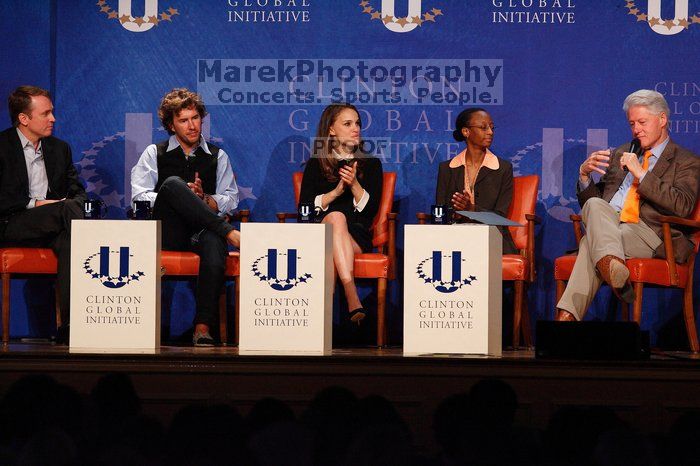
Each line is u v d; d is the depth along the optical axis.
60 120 13.95
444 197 13.29
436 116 13.95
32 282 13.87
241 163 14.02
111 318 9.59
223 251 11.20
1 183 12.39
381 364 8.52
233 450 6.05
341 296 13.91
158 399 8.51
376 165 12.96
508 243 12.72
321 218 12.41
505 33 13.88
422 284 9.34
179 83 14.02
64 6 13.98
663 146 12.31
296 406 8.52
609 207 11.18
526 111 13.87
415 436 8.48
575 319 11.09
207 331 11.01
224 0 14.02
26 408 6.63
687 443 6.34
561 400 8.48
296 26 13.99
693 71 13.78
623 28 13.82
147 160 12.99
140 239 9.57
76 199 11.73
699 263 13.64
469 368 8.52
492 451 6.46
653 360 8.66
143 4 14.01
